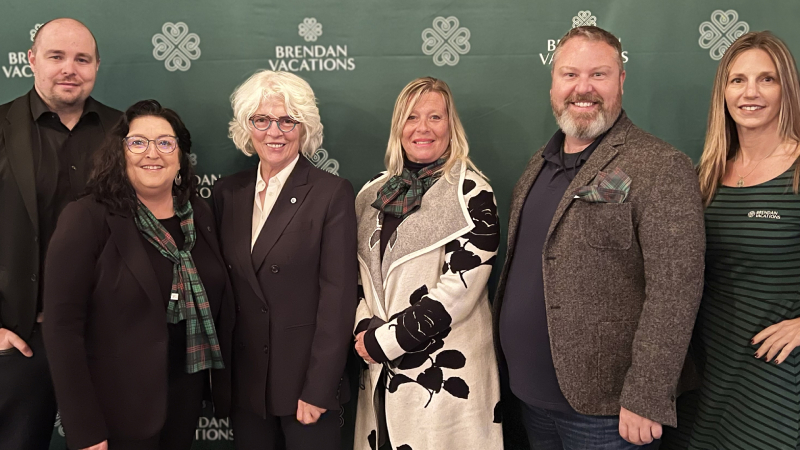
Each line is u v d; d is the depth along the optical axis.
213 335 1.59
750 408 1.50
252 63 2.09
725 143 1.56
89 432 1.39
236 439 1.73
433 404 1.60
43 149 1.76
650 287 1.33
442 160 1.72
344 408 2.17
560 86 1.53
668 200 1.32
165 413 1.48
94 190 1.46
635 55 2.06
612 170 1.42
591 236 1.41
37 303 1.71
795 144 1.46
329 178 1.68
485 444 1.62
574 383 1.44
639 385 1.33
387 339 1.56
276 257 1.60
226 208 1.72
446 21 2.07
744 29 2.03
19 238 1.69
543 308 1.50
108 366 1.45
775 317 1.47
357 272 1.71
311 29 2.08
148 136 1.48
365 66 2.09
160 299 1.47
